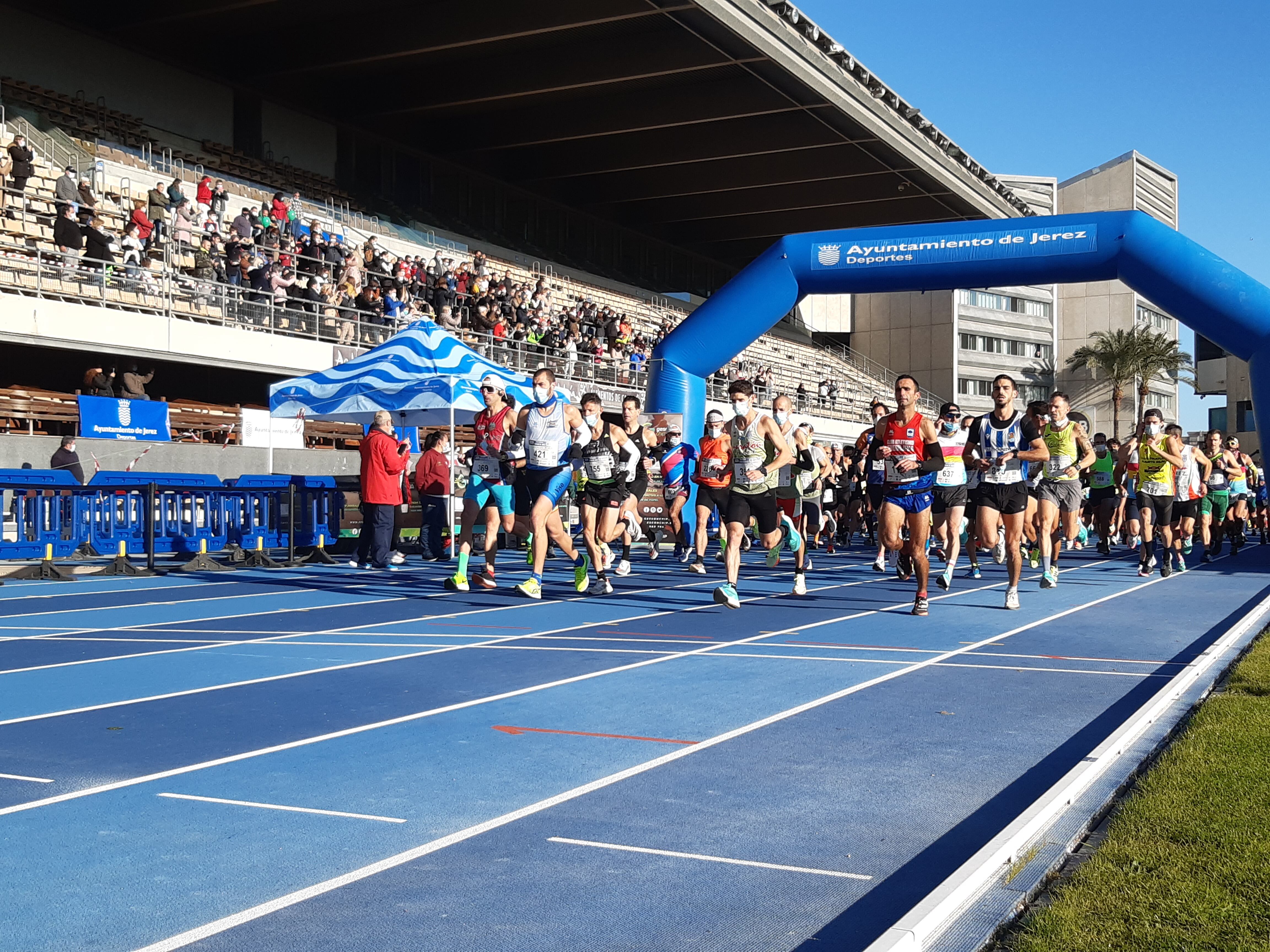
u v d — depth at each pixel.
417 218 36.72
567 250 44.59
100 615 9.94
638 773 4.57
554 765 4.70
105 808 4.12
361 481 14.90
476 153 39.72
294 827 3.90
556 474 11.05
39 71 26.97
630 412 14.57
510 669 7.06
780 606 10.65
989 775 4.52
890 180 42.25
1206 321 17.16
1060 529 13.30
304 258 24.72
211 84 31.34
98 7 28.11
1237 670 6.34
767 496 10.15
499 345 27.69
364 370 15.12
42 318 19.67
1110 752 4.52
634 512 14.66
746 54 30.91
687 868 3.48
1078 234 17.55
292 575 13.91
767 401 38.41
